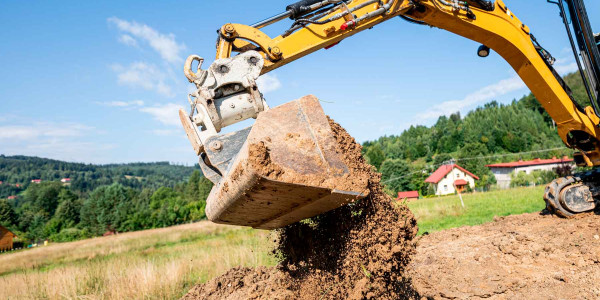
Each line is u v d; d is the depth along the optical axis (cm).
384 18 466
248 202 291
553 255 512
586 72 553
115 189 6562
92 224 5919
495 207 1430
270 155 258
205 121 351
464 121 11000
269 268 618
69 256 2025
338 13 441
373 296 309
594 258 471
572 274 447
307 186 260
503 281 461
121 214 5603
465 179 5347
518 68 579
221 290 558
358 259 316
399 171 5528
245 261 823
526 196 1736
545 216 735
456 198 2362
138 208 6047
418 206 1845
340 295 330
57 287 743
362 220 322
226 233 2220
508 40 544
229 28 388
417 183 5647
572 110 587
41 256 2302
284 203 296
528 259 514
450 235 740
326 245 354
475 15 522
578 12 531
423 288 475
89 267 941
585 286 416
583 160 660
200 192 7088
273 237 457
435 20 510
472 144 7438
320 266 359
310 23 426
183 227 3969
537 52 573
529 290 432
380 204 327
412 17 512
